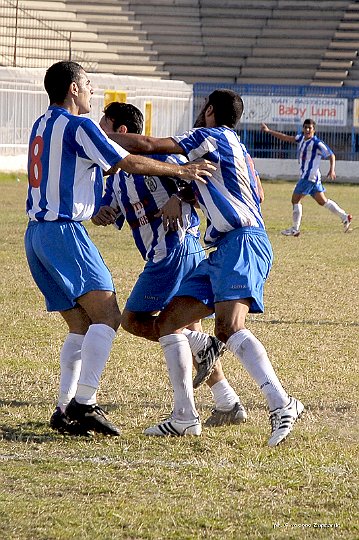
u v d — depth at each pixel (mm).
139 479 11117
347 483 11039
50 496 10500
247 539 9352
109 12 91688
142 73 88062
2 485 10844
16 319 21906
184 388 13125
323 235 40938
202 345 13617
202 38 91688
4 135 69438
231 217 12766
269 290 26812
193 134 12906
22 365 17359
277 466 11672
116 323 13086
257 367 12664
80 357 13539
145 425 13641
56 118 12797
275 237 39781
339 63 89062
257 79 88938
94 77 73750
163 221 13430
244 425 13703
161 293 14234
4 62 82500
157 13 92562
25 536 9336
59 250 12758
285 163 78438
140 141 12805
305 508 10242
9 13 87500
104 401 14992
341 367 17750
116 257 32406
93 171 12961
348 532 9594
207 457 12086
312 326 21984
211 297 13055
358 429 13531
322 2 92375
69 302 13133
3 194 55125
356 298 25875
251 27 92062
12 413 14078
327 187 72375
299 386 16219
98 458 11984
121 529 9570
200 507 10195
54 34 88062
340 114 78188
